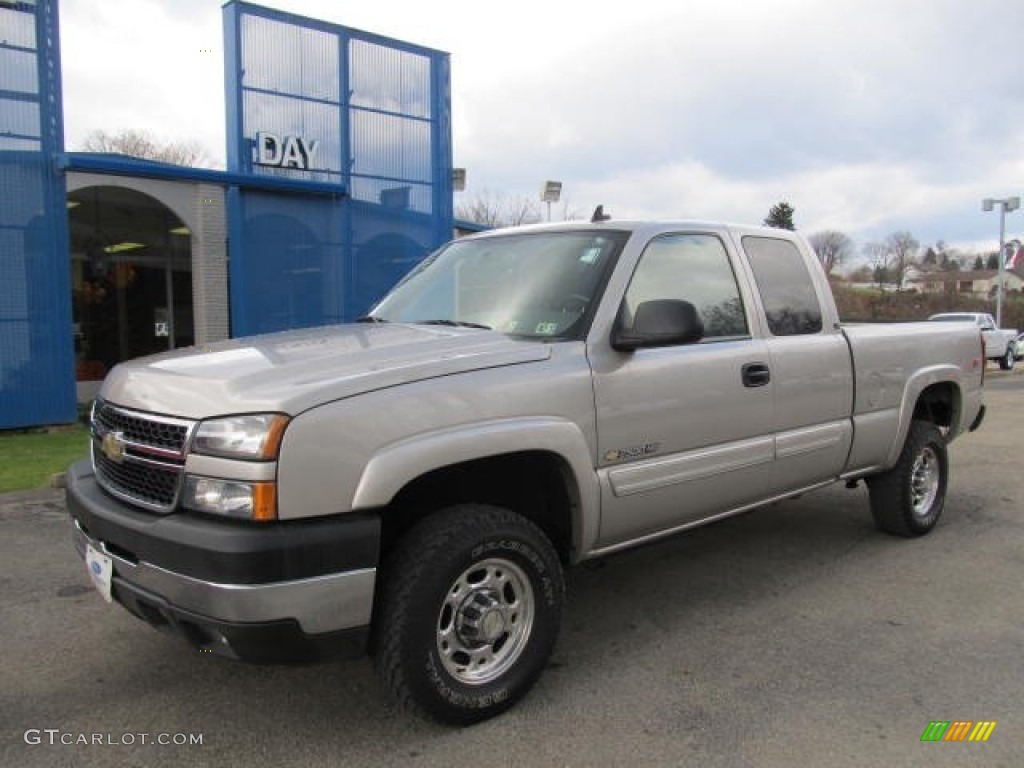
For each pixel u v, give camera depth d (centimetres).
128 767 298
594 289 383
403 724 328
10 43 1098
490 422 325
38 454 930
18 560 536
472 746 312
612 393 368
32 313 1130
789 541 582
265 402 282
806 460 477
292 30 1406
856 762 301
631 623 434
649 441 385
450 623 321
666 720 331
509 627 338
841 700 347
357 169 1488
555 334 371
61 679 369
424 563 306
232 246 1356
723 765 299
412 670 306
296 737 319
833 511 666
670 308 360
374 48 1496
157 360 348
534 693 354
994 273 9238
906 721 330
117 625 429
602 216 446
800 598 469
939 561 536
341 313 1481
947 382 607
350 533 285
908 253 7388
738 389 427
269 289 1400
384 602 305
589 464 359
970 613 445
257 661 281
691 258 434
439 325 401
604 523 371
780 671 375
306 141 1426
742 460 432
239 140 1362
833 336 502
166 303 1664
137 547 296
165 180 1304
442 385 316
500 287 416
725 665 382
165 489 299
